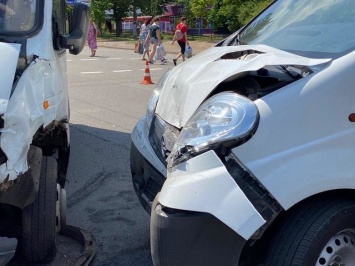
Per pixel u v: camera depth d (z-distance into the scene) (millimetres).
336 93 2873
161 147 3557
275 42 3826
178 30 20359
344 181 2814
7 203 3312
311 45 3498
